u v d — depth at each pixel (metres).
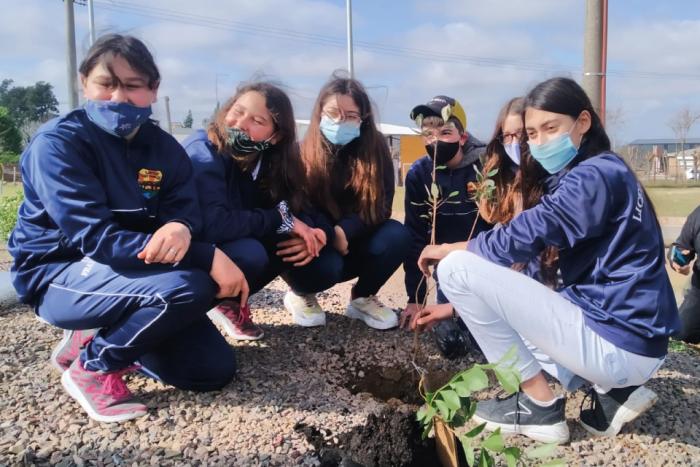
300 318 3.74
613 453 2.38
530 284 2.34
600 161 2.31
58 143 2.33
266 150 3.19
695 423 2.64
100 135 2.44
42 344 3.27
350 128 3.35
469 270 2.37
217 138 3.06
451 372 3.23
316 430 2.41
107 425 2.37
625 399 2.43
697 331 4.14
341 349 3.43
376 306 3.79
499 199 2.99
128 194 2.49
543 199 2.36
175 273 2.38
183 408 2.54
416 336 2.92
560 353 2.31
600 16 6.25
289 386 2.82
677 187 23.75
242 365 3.05
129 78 2.35
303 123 4.00
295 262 3.32
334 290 4.92
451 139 3.46
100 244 2.29
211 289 2.44
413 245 3.77
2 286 4.29
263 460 2.20
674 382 3.08
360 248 3.65
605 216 2.25
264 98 2.95
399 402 3.02
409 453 2.31
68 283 2.42
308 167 3.53
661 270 2.32
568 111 2.38
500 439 1.69
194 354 2.62
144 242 2.35
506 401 2.51
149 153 2.58
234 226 2.96
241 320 3.41
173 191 2.64
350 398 2.78
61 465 2.11
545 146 2.43
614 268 2.30
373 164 3.47
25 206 2.51
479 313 2.40
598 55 6.30
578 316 2.30
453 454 2.02
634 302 2.26
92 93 2.38
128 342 2.37
